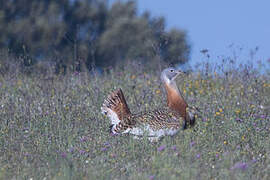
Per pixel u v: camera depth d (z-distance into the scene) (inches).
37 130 1598.2
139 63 2608.3
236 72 2241.6
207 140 1469.0
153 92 2065.7
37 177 1206.3
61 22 4387.3
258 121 1663.4
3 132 1563.7
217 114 1718.8
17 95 2023.9
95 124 1674.5
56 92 1985.7
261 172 1236.5
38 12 4416.8
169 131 1470.2
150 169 1233.4
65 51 3794.3
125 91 2118.6
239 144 1455.5
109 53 4328.3
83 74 2290.8
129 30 4338.1
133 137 1462.8
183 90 2169.0
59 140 1487.5
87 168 1252.5
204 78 2274.9
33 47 3937.0
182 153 1286.9
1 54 2437.3
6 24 4146.2
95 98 1966.0
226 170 1149.1
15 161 1349.7
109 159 1331.2
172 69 1539.1
